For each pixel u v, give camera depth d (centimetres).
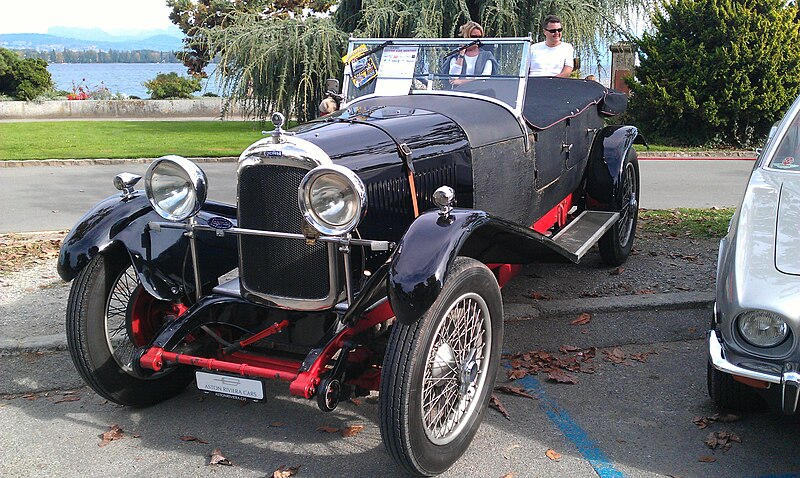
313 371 315
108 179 1127
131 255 369
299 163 320
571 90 595
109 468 331
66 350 466
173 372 396
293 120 1739
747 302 299
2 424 373
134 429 368
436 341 318
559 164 521
